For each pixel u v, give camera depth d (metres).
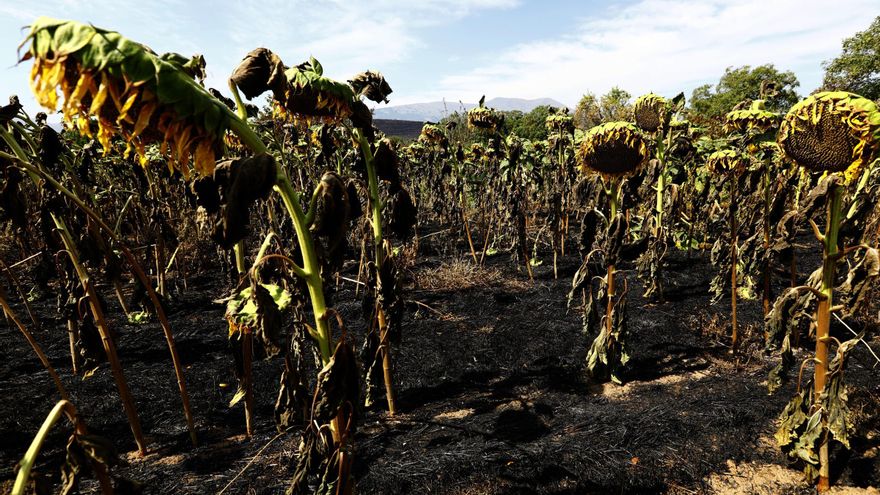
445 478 2.67
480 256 7.64
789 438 2.56
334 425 1.64
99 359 2.78
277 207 4.14
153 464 2.88
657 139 5.70
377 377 3.29
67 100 1.03
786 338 2.58
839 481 2.58
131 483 1.30
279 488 2.62
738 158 4.12
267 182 1.20
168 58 1.15
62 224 2.64
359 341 4.65
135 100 1.05
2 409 3.45
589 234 3.41
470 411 3.42
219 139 1.11
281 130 5.28
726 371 3.87
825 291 2.31
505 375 3.97
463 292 5.96
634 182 3.27
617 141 3.06
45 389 3.74
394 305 3.04
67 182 4.16
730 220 4.29
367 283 3.04
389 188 2.78
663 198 5.93
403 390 3.75
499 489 2.60
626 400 3.49
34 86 1.02
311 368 4.06
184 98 1.03
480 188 8.89
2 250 6.40
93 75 0.99
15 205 2.35
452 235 8.80
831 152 2.06
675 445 2.90
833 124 2.00
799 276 6.04
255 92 1.52
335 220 1.35
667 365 4.04
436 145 8.23
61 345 4.57
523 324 4.94
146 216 5.68
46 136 2.85
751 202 4.43
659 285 5.21
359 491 2.60
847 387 3.39
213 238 1.29
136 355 4.37
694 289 5.72
